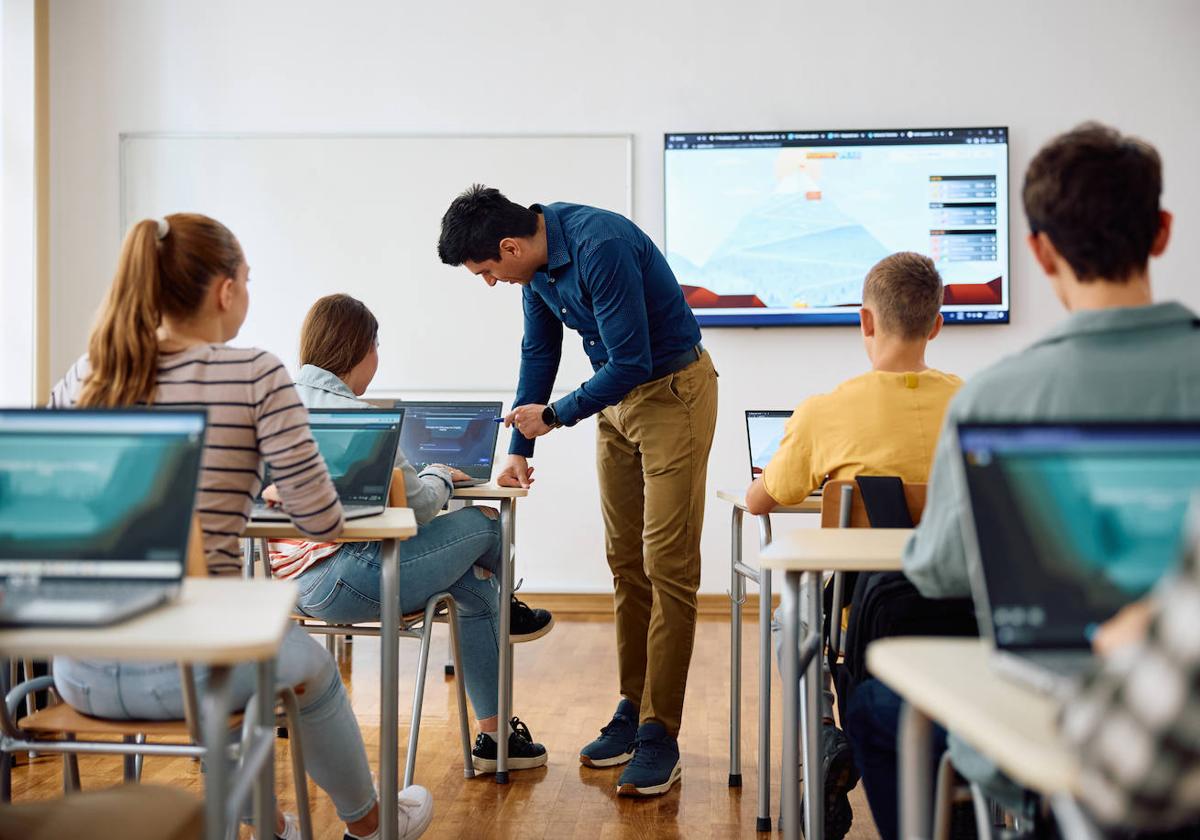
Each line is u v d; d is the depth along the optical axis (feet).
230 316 5.52
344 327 8.17
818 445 6.44
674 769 8.32
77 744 4.99
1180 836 3.04
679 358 8.30
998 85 15.64
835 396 6.44
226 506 5.17
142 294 5.11
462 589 8.67
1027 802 3.45
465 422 9.27
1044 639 2.83
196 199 16.03
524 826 7.51
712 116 15.87
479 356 15.97
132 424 3.76
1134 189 3.59
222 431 5.15
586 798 8.13
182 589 3.77
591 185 15.94
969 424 2.94
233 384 5.19
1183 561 1.80
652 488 8.27
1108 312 3.64
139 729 4.94
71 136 16.03
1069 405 3.59
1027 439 2.93
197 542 4.56
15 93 15.56
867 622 5.47
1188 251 15.56
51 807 3.63
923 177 15.42
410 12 16.05
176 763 8.86
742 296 15.61
